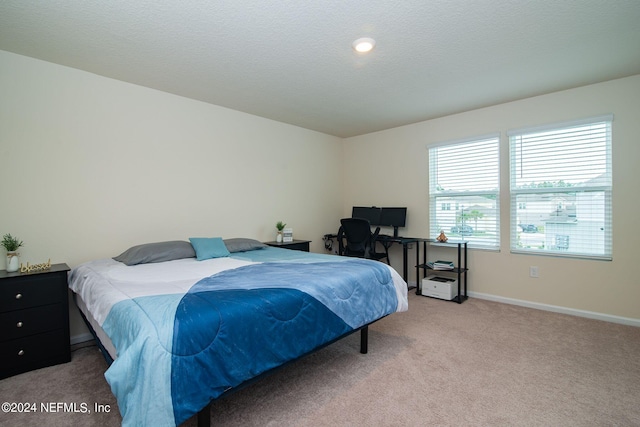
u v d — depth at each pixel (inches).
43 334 87.6
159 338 48.8
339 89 124.7
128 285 74.0
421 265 157.6
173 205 129.7
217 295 64.9
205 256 113.7
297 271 89.0
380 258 174.1
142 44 89.7
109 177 113.2
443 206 164.9
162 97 126.3
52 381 80.3
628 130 114.7
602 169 120.5
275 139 168.9
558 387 74.9
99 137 110.9
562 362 86.9
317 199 193.0
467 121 153.9
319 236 194.4
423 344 99.4
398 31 83.5
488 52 95.1
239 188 152.6
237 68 105.5
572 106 125.2
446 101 139.0
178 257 112.2
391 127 182.9
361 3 71.8
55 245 102.3
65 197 104.1
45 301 88.0
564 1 71.2
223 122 146.3
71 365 89.4
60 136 103.0
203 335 52.9
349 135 203.0
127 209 117.3
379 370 83.4
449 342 100.7
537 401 69.6
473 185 153.6
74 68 105.3
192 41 88.2
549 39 87.8
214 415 64.7
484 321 119.5
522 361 87.7
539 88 124.6
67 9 73.2
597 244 122.2
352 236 162.9
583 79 116.0
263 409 66.9
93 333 82.9
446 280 154.9
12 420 64.6
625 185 115.7
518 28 82.3
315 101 138.6
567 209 128.6
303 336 68.9
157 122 125.0
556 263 130.7
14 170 95.0
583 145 124.3
